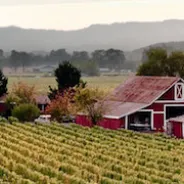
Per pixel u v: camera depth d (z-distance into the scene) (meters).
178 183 69.62
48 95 178.12
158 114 135.88
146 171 77.94
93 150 96.06
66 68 181.38
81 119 144.62
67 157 85.44
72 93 154.50
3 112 173.62
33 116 151.50
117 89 148.50
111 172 73.38
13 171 74.25
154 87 140.25
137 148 100.38
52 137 111.94
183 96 139.25
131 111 133.50
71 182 68.00
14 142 103.62
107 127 136.00
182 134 128.62
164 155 91.75
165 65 191.25
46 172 73.75
